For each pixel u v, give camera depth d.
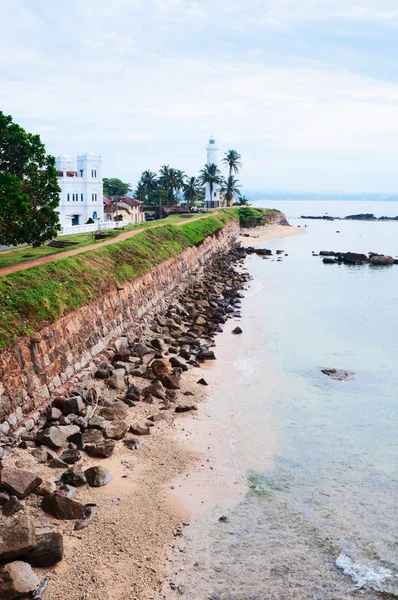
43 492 18.19
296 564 16.09
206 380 31.88
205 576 15.41
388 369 35.00
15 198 37.38
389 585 15.30
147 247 56.72
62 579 14.66
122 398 27.52
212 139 156.38
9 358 23.48
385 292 64.00
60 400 25.00
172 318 46.78
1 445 20.47
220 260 87.06
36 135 42.78
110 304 38.06
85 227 69.69
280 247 120.75
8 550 14.68
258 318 49.38
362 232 171.62
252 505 19.16
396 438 24.98
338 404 28.92
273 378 32.84
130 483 19.83
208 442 23.70
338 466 22.22
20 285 30.00
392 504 19.47
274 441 24.30
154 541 16.73
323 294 62.50
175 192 152.75
